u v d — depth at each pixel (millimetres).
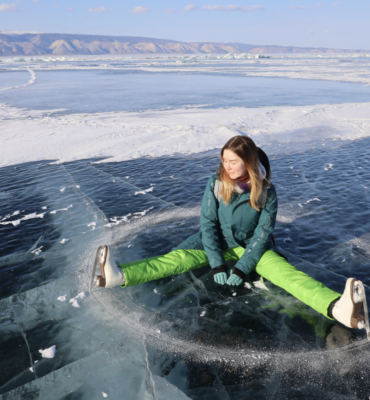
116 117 11023
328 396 1546
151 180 5102
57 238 3219
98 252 2152
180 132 8453
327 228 3379
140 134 8328
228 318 2096
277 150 6875
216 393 1565
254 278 2523
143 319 2096
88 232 3342
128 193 4504
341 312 1824
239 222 2432
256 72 36000
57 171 5594
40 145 7312
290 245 3047
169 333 1974
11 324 2061
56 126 9484
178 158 6445
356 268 2662
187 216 3721
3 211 3900
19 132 8672
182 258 2457
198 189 4676
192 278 2533
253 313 2139
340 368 1709
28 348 1863
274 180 5000
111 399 1539
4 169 5758
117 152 6887
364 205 3957
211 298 2297
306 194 4379
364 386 1601
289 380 1639
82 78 30250
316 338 1918
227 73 35094
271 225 2371
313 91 18281
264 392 1570
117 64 68250
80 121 10227
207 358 1782
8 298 2316
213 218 2516
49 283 2488
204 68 47188
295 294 2127
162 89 20250
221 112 11680
